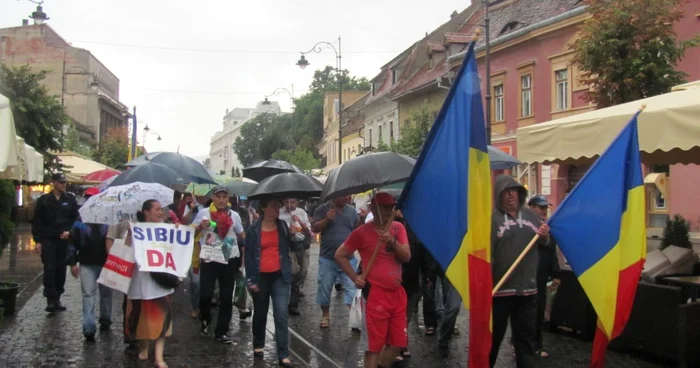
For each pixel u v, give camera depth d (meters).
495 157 10.14
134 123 40.09
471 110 5.25
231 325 9.94
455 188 5.32
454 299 7.83
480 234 5.17
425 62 42.50
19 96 19.44
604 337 5.74
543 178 26.98
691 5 20.12
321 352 8.30
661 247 10.94
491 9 35.69
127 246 7.35
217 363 7.64
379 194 6.05
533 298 6.09
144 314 7.33
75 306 11.23
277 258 7.70
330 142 65.56
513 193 6.13
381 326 5.95
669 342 7.38
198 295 10.35
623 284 5.71
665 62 16.41
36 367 7.34
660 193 22.05
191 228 7.58
